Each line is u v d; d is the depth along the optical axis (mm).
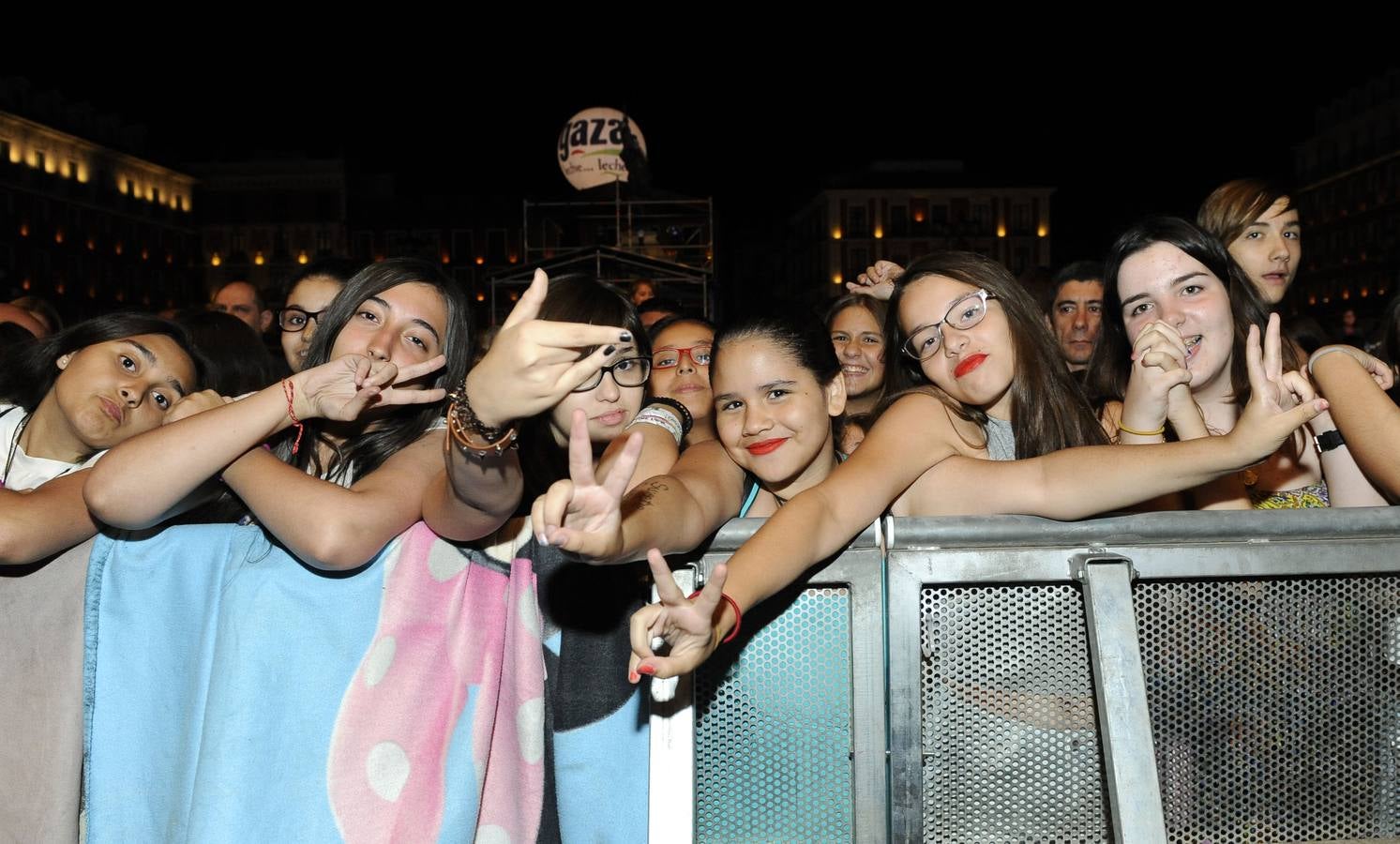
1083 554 1830
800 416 2119
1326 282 47531
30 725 1915
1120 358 2674
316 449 2172
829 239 50281
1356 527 1835
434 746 1825
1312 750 1845
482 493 1608
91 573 1920
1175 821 1815
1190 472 1758
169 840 1850
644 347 2564
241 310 5863
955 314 2346
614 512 1417
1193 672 1837
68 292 45875
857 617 1846
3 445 2508
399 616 1833
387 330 2262
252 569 1843
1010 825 1838
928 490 2043
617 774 1868
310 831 1769
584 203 17531
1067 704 1840
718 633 1558
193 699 1872
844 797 1850
